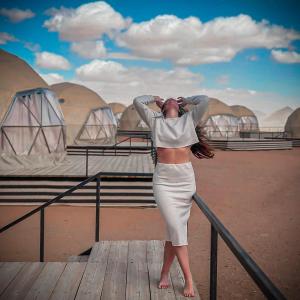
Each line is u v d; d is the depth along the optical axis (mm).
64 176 11094
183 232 2969
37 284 3324
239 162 22938
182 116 3059
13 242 6965
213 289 2283
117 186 10664
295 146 42062
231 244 1762
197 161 23281
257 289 4711
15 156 14211
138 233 7664
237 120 63594
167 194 2984
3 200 10547
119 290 3207
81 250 6551
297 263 5574
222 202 10453
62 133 16469
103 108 37375
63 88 39281
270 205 10062
